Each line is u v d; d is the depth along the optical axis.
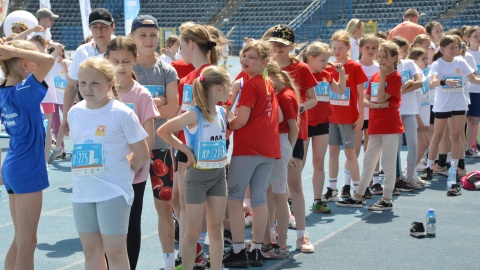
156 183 6.30
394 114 8.95
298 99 6.96
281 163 6.88
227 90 5.87
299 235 7.33
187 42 6.53
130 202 5.25
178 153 6.36
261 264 6.74
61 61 12.23
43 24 13.77
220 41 6.70
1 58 5.43
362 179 9.23
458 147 11.05
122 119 5.16
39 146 5.57
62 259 7.03
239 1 43.00
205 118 5.80
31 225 5.59
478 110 12.65
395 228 8.27
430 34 14.20
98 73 5.09
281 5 42.16
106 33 7.08
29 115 5.49
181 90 6.83
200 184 5.87
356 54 12.84
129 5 14.52
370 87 9.15
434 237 7.91
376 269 6.75
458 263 6.96
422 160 11.96
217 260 6.00
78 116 5.20
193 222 5.90
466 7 38.81
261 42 6.46
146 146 5.29
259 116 6.36
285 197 6.96
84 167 5.12
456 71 10.95
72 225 8.39
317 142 8.72
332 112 8.70
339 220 8.63
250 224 8.11
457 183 10.38
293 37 7.70
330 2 40.44
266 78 6.46
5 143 14.31
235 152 6.42
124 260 5.23
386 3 40.03
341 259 7.05
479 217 8.84
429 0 39.59
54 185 10.73
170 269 6.38
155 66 6.40
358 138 9.55
